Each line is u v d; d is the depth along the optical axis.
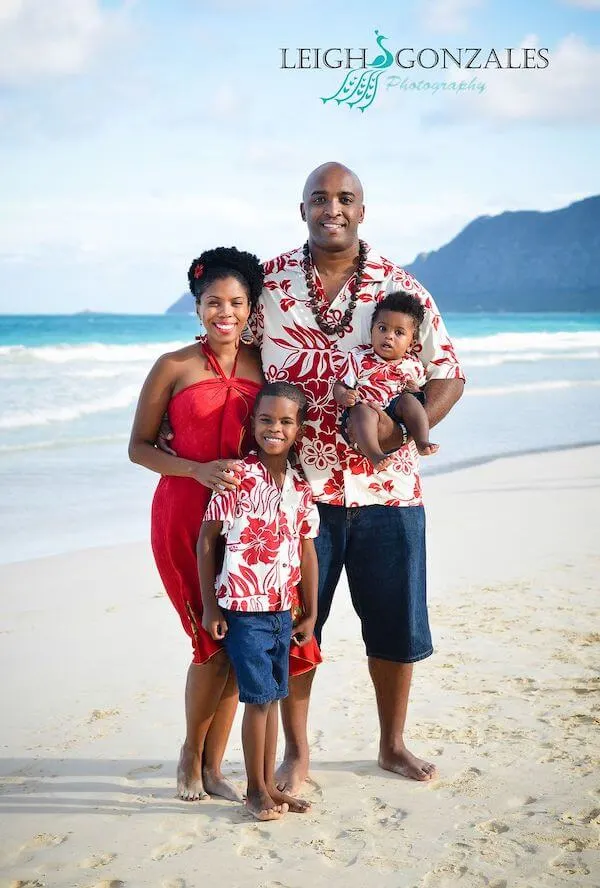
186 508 3.64
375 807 3.60
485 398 19.86
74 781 3.87
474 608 6.09
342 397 3.73
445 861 3.17
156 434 3.86
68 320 62.31
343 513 3.87
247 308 3.79
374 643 3.95
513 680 4.83
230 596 3.50
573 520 8.91
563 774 3.79
